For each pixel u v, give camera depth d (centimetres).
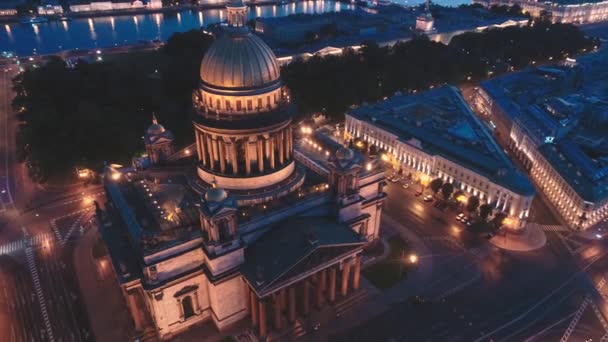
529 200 14150
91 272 12681
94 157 17238
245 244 10388
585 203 14300
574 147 16838
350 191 11944
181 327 10969
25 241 13975
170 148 13800
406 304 11819
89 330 10962
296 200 11438
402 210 15850
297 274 10162
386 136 18738
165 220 10612
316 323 11194
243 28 10800
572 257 13700
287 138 11994
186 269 10319
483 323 11344
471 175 15700
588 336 11050
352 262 11581
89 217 15188
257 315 10850
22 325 11069
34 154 16825
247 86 10688
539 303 11988
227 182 11588
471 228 14725
